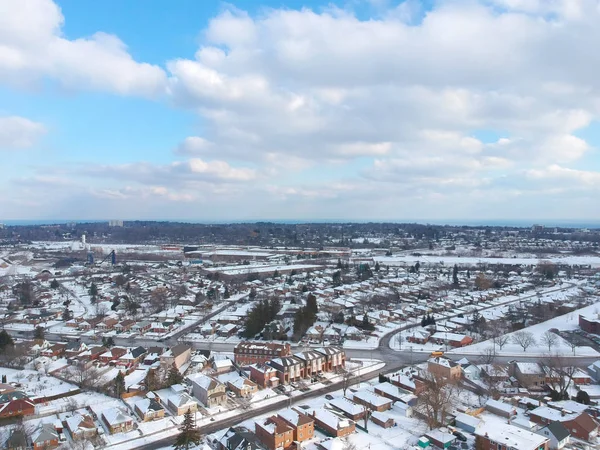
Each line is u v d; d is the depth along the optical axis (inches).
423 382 6028.5
